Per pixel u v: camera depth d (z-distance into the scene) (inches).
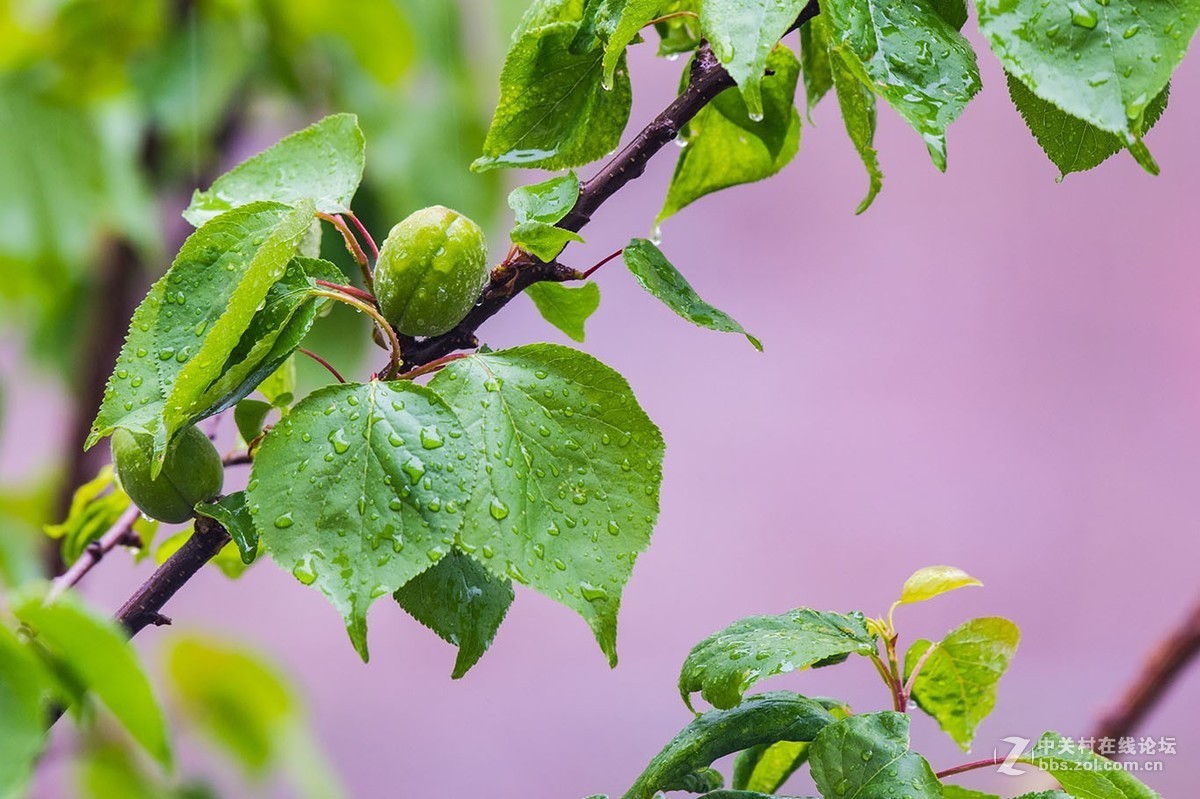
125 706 62.2
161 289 61.9
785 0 60.5
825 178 206.5
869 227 207.6
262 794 75.3
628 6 61.4
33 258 87.7
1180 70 201.9
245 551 61.8
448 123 91.7
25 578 72.6
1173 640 69.3
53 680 62.1
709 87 62.9
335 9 89.5
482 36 94.3
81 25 87.7
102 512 67.7
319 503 60.9
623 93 64.1
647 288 62.4
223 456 66.9
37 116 87.6
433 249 62.1
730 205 207.9
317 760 74.3
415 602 62.6
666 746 62.9
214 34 90.2
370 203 89.8
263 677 72.6
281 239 60.8
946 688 64.1
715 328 62.5
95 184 88.5
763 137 65.3
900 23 61.3
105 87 90.7
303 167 63.5
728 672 62.2
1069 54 60.1
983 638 63.8
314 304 61.9
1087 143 62.1
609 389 61.7
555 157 64.2
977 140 205.8
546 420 61.6
